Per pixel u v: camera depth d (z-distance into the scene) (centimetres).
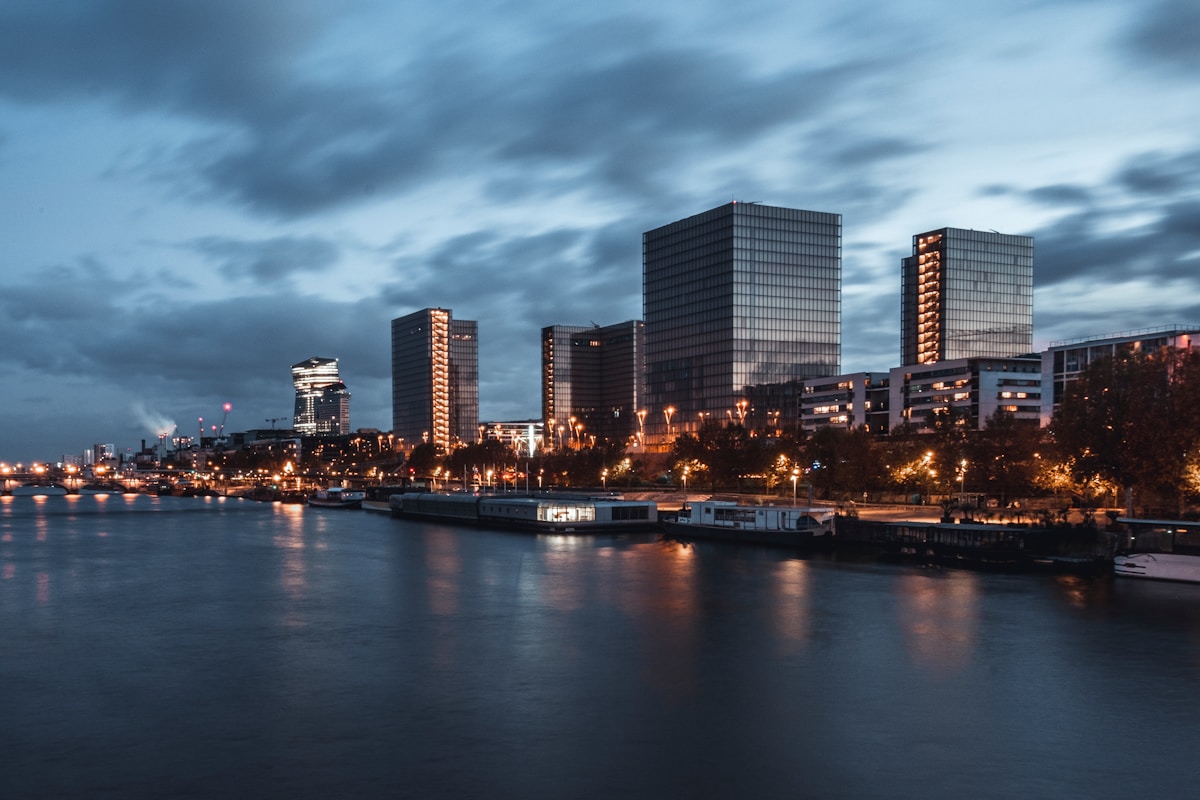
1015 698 5059
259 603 8531
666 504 18900
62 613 8094
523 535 15625
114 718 4900
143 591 9388
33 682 5647
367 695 5275
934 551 10562
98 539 16050
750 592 8625
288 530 17925
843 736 4484
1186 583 8519
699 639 6606
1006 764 4112
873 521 12162
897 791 3825
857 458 15850
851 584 8969
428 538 15475
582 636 6781
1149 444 9788
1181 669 5597
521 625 7238
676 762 4169
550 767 4122
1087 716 4744
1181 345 17450
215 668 5959
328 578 10269
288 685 5519
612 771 4069
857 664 5828
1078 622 6925
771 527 12950
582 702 5091
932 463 15062
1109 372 10856
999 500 13688
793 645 6372
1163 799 3741
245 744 4469
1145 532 9225
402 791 3878
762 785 3903
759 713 4862
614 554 12144
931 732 4528
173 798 3834
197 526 19412
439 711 4953
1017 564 9856
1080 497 12744
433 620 7519
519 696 5222
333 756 4291
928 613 7381
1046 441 13988
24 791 3919
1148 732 4503
